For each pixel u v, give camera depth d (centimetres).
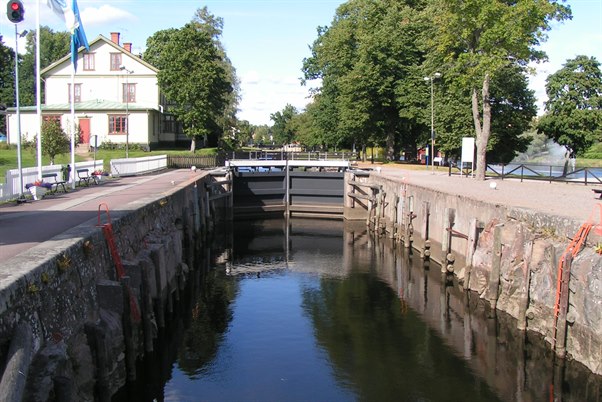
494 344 1563
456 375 1370
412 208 2941
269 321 1798
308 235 3531
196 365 1435
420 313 1861
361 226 3872
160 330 1566
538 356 1455
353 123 5250
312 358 1484
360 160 5838
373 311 1894
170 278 1789
